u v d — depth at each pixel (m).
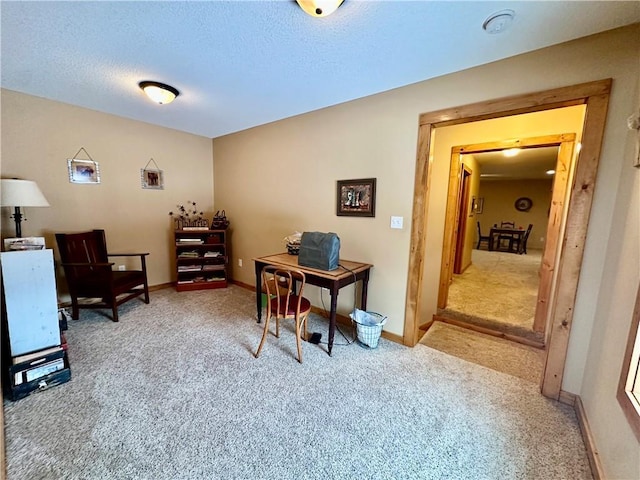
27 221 2.86
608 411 1.34
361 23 1.58
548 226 2.74
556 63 1.73
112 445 1.45
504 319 3.19
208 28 1.64
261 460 1.39
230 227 4.32
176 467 1.34
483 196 9.91
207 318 3.04
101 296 2.88
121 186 3.52
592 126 1.63
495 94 1.96
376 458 1.42
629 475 1.06
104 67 2.15
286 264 2.61
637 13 1.42
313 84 2.40
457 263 5.14
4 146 2.67
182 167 4.13
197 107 3.03
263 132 3.66
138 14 1.52
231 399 1.81
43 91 2.68
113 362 2.19
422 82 2.28
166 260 4.07
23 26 1.63
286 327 2.88
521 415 1.73
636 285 1.23
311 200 3.19
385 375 2.11
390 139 2.50
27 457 1.36
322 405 1.78
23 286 1.89
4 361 1.94
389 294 2.65
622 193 1.51
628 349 1.21
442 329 2.96
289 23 1.59
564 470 1.37
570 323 1.78
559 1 1.36
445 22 1.55
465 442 1.52
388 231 2.60
